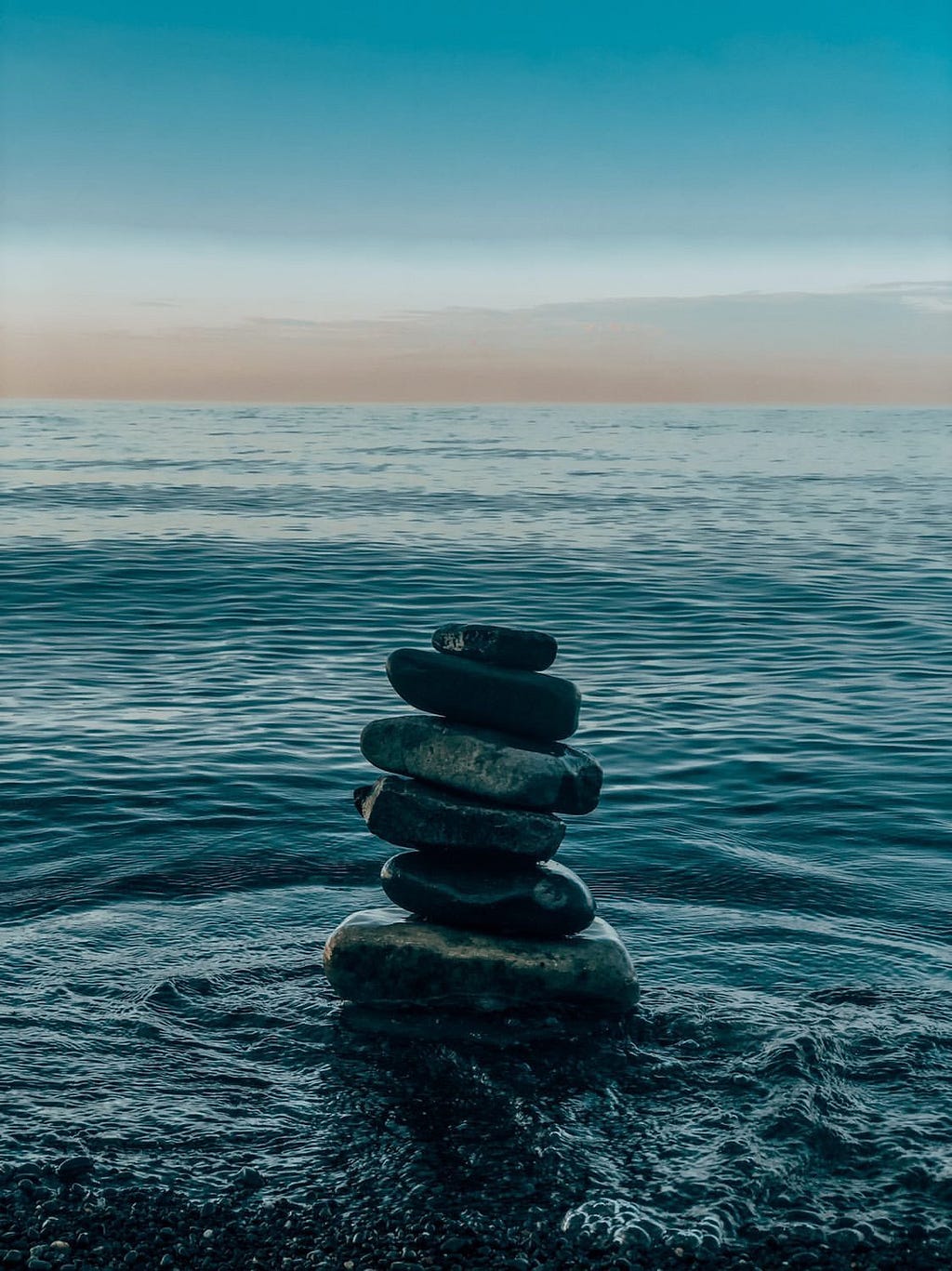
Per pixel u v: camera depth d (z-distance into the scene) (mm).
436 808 1206
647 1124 989
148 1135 966
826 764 2025
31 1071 1045
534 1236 859
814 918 1388
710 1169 932
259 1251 844
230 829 1656
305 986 1204
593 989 1157
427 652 1257
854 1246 854
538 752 1217
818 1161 942
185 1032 1117
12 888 1438
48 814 1706
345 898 1425
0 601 3729
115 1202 888
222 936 1312
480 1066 1069
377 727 1238
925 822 1732
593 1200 894
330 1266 830
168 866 1515
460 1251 845
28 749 2041
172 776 1898
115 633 3229
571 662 2943
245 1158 943
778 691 2611
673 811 1777
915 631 3385
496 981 1159
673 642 3236
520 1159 943
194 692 2525
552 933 1194
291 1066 1069
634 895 1450
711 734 2223
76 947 1278
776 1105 1006
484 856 1225
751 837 1668
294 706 2404
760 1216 883
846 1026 1132
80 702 2416
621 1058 1085
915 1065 1067
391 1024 1138
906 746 2145
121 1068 1057
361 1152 951
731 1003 1176
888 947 1307
